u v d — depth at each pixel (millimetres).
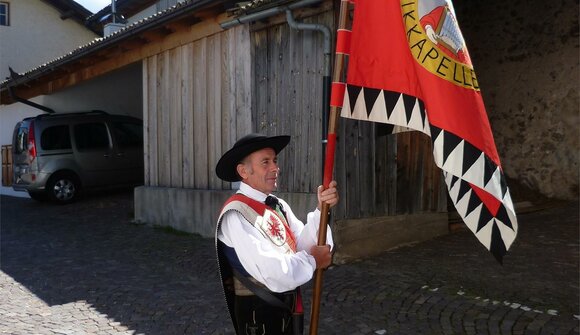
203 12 7383
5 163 14945
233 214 2279
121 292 5383
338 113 2451
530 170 8203
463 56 2326
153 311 4793
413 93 2377
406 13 2379
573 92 7664
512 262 5348
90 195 12453
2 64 17016
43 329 4438
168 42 8594
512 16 8320
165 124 8859
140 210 9305
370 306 4516
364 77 2469
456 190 2238
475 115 2295
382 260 5809
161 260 6617
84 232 8656
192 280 5723
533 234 6246
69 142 11609
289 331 2371
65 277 6027
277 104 6648
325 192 2430
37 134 11305
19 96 13234
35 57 17578
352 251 5922
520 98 8289
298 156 6379
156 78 9016
